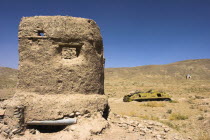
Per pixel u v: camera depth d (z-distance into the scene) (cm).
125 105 1870
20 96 780
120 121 888
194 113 1398
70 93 821
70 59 866
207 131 935
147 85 4984
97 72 920
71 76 830
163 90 3812
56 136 699
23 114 738
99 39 955
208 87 4269
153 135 745
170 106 1762
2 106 783
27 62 816
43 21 841
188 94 3106
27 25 833
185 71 8606
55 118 744
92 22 918
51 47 827
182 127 1018
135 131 780
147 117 1230
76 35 859
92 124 745
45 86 805
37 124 741
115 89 4019
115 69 9425
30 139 678
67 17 861
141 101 2153
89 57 880
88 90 862
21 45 823
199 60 10681
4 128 712
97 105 845
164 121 1148
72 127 730
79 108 782
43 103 761
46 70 812
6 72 5225
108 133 730
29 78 809
